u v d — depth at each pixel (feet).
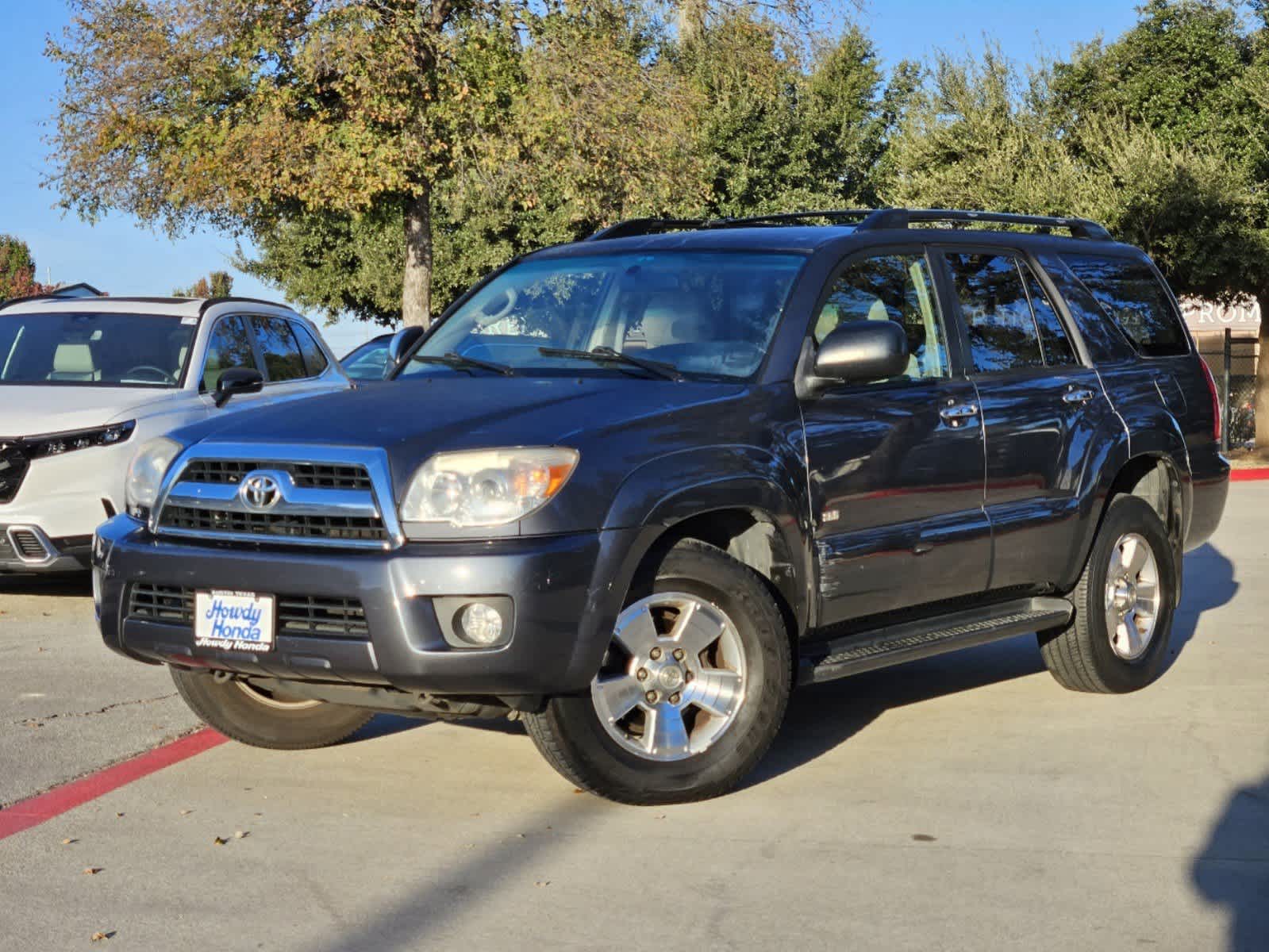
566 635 14.51
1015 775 17.12
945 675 23.06
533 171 72.02
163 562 15.48
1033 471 19.95
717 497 15.69
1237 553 37.91
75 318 33.01
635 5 74.84
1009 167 73.36
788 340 17.30
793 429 16.83
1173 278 73.41
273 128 67.36
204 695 17.87
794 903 13.02
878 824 15.28
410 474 14.67
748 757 16.12
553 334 18.71
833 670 17.04
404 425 15.30
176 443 16.43
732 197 111.86
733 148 111.45
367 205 71.31
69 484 28.32
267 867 14.10
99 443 28.58
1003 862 14.07
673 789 15.74
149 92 71.46
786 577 16.67
